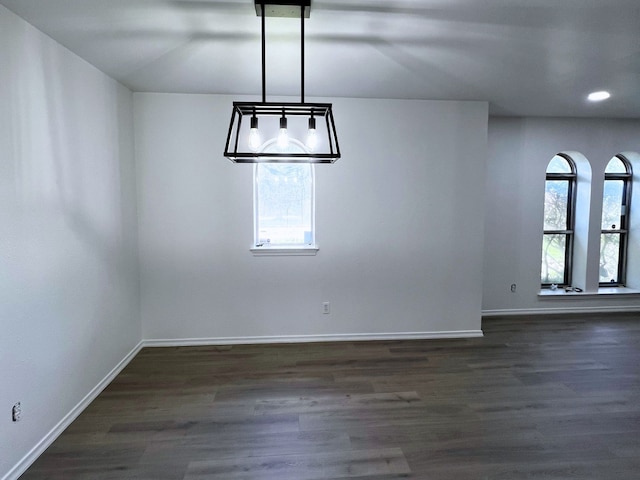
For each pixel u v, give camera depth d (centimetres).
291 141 370
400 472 199
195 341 376
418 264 390
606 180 497
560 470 200
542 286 501
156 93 353
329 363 336
